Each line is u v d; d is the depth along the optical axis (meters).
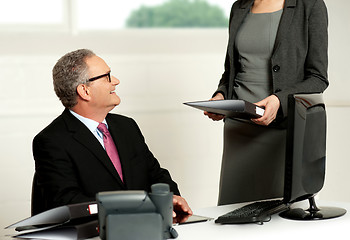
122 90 4.08
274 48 2.42
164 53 4.17
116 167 2.31
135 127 2.50
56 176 2.13
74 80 2.17
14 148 3.88
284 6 2.42
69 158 2.17
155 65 4.14
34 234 1.78
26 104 3.89
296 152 1.99
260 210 2.03
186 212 2.12
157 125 4.16
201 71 4.25
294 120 1.97
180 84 4.20
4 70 3.85
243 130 2.57
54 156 2.15
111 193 1.67
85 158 2.19
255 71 2.50
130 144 2.41
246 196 2.58
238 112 2.03
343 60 3.54
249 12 2.58
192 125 4.24
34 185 2.21
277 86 2.40
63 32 4.11
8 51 3.87
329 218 2.04
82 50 2.23
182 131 4.22
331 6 3.52
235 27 2.58
